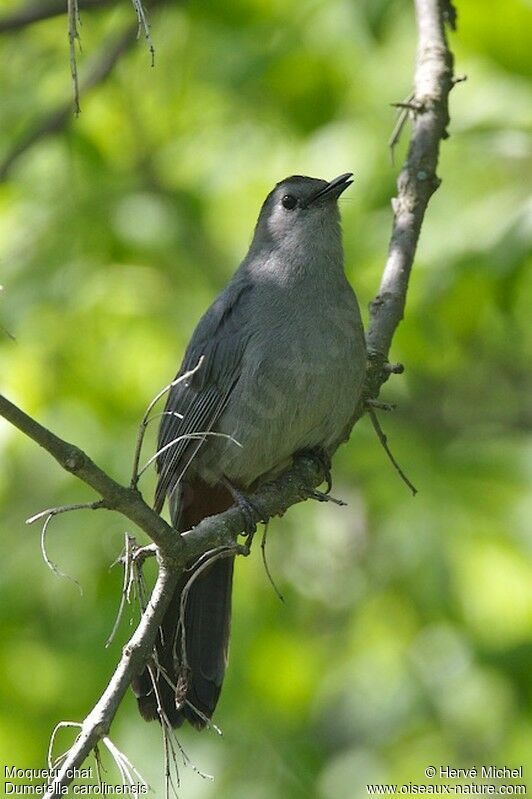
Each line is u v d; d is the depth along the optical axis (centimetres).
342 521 1202
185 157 1338
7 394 1172
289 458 821
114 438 1172
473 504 1138
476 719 1191
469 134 1168
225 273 1284
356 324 811
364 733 1202
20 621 1161
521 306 1320
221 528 628
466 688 1177
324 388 796
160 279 1255
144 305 1234
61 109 1183
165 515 1130
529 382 1392
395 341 1218
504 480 1156
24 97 1308
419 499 1140
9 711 1163
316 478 803
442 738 1198
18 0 1296
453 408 1363
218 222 1338
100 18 1310
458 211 1168
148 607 591
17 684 1170
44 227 1242
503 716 1182
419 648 1197
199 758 1123
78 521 1147
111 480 565
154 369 1227
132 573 592
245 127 1343
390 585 1184
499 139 1157
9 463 1159
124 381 1223
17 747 1157
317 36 1266
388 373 804
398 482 1153
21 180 1280
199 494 846
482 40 1155
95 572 1143
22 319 1177
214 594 776
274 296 820
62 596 1147
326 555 1188
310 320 805
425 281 1141
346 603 1198
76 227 1232
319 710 1202
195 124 1348
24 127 1306
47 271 1208
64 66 1311
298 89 1285
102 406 1201
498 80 1191
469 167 1193
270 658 1177
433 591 1116
